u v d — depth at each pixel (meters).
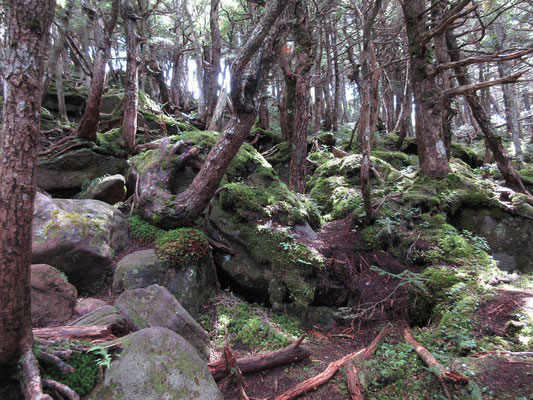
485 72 16.86
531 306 3.72
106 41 6.72
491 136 6.96
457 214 6.27
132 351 2.70
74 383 2.46
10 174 2.06
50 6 2.20
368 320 4.54
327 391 3.24
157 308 3.53
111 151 7.41
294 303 4.67
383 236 5.59
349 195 7.00
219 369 3.34
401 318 4.45
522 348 3.25
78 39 14.73
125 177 7.44
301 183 7.22
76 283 4.29
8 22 2.08
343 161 8.05
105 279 4.45
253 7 11.84
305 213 5.87
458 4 5.54
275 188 6.02
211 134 6.44
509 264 5.76
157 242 4.66
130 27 7.32
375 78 5.62
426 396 2.95
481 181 6.79
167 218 4.90
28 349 2.31
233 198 5.23
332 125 13.44
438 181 6.58
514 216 6.02
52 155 6.91
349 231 5.94
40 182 6.61
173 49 17.88
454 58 7.98
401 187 7.03
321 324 4.70
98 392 2.48
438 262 5.02
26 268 2.18
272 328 4.21
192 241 4.57
